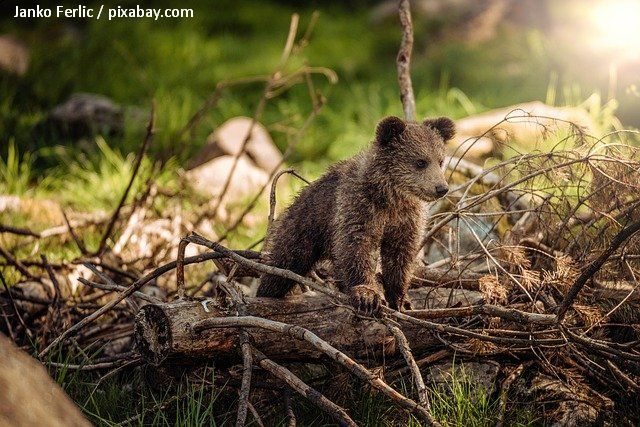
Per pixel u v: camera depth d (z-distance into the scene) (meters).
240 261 8.76
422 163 9.41
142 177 16.02
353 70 25.44
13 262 11.26
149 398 9.13
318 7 31.45
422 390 7.81
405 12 12.21
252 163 18.77
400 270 9.49
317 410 8.80
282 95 23.50
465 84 23.84
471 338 8.93
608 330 9.75
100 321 11.04
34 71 23.00
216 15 29.70
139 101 22.78
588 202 10.16
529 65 23.73
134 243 13.21
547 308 9.41
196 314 8.31
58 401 6.27
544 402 8.90
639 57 21.72
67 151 18.89
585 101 19.83
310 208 9.69
